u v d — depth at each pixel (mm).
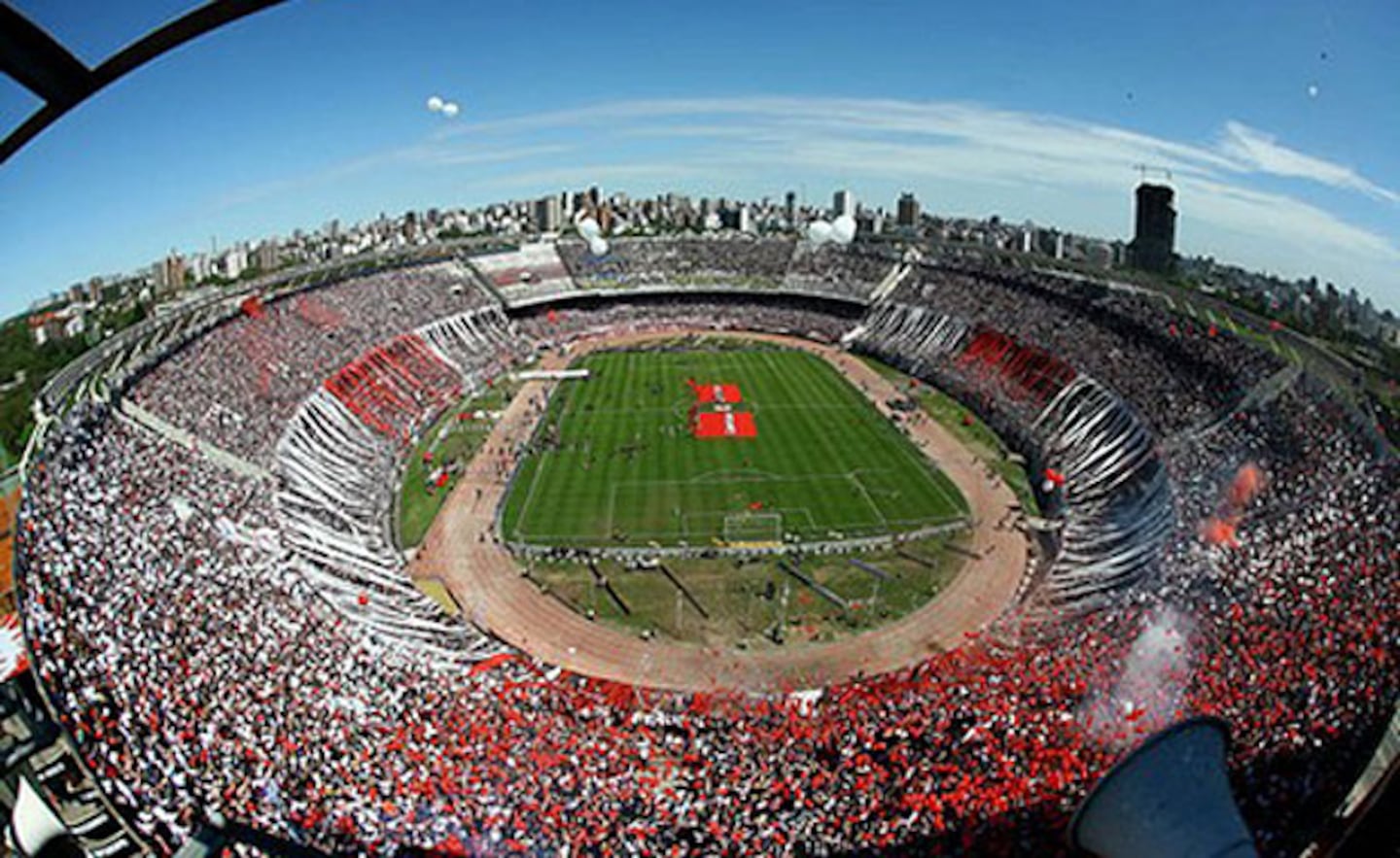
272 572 46188
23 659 35312
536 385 103875
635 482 72500
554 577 56781
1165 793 11602
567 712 39531
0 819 19609
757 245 151500
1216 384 72500
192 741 29000
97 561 38656
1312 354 72562
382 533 63375
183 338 79438
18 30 5254
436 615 51500
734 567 57906
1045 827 27188
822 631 50531
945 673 43094
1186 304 92688
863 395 98812
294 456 69125
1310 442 57438
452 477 74375
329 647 39531
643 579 56438
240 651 36000
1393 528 41938
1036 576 57312
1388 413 57125
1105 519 62969
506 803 30359
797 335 131500
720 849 28312
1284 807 24844
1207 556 47000
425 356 103188
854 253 142750
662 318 137500
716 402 95062
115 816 24391
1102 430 76250
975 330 107562
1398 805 5832
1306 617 36406
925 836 27750
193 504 51344
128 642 33125
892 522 65000
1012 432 84750
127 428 58438
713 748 36031
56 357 80688
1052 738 32156
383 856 26469
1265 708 30547
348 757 31219
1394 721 26625
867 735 35406
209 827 25406
